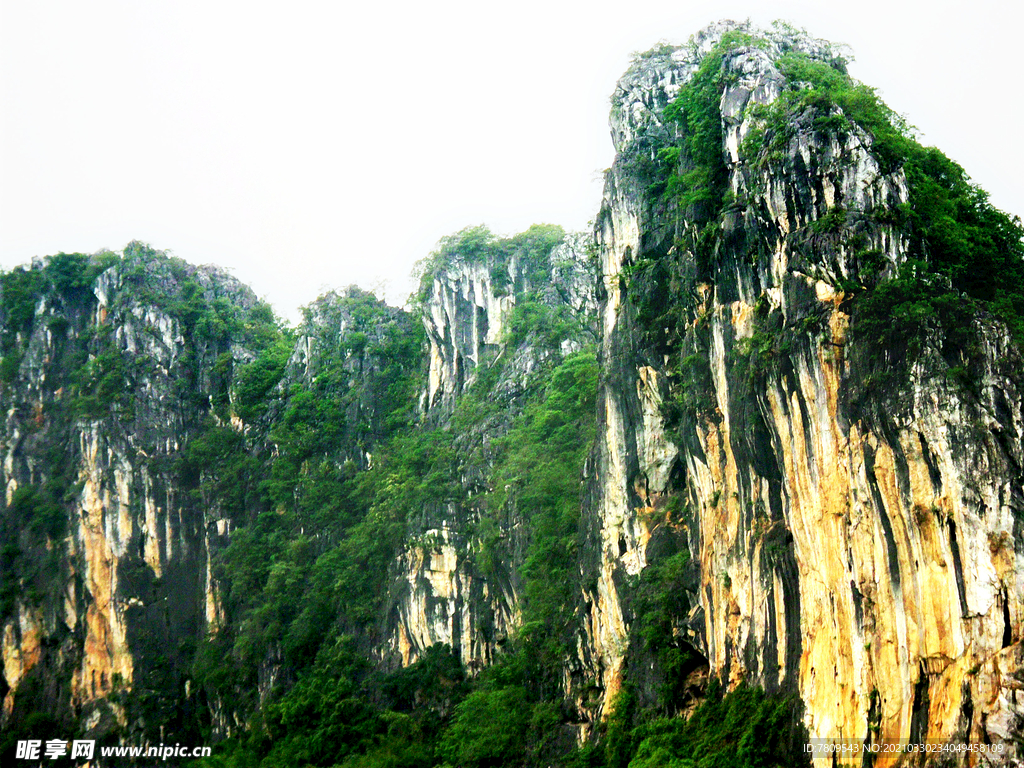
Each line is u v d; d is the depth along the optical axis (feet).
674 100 222.48
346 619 303.68
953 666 134.82
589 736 207.10
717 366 180.65
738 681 170.30
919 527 140.67
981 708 130.62
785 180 163.53
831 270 155.53
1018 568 132.46
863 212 156.35
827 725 148.87
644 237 216.74
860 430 148.66
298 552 328.90
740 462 172.65
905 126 172.76
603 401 221.25
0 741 339.57
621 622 205.36
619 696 195.52
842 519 150.71
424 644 280.51
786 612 160.76
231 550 349.61
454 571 281.95
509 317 337.52
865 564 146.61
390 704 274.57
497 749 224.53
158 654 350.64
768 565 164.66
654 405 208.54
